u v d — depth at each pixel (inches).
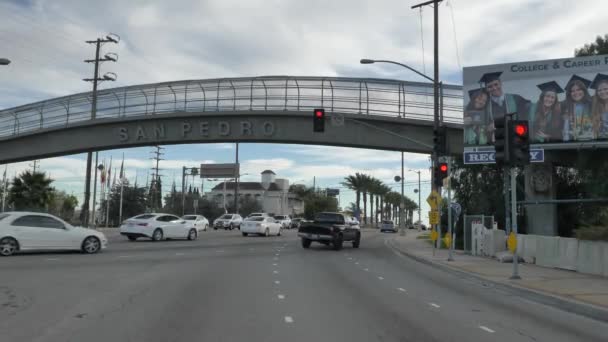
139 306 405.4
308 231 1112.2
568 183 1390.3
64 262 707.4
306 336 320.2
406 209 5625.0
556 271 693.3
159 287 503.8
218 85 1488.7
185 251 951.0
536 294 500.7
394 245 1332.4
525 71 1208.8
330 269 711.1
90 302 419.2
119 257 799.1
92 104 1594.5
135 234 1227.2
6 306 398.3
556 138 1174.3
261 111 1444.4
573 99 1172.5
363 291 514.0
